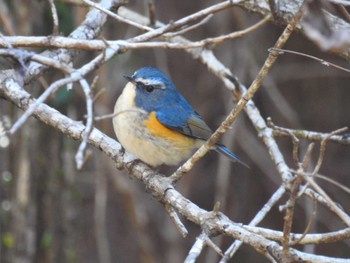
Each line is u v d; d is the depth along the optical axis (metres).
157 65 14.22
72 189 13.01
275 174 14.52
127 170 7.98
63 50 8.16
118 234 15.44
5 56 6.15
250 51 13.98
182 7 14.30
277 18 8.44
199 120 9.30
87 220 15.25
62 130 7.45
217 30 14.01
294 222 15.07
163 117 8.75
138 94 8.72
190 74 14.85
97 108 13.02
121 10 10.30
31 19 11.62
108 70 13.59
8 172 12.26
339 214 5.71
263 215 7.68
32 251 12.46
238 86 9.35
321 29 5.00
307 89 15.05
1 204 12.31
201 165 15.55
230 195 15.45
